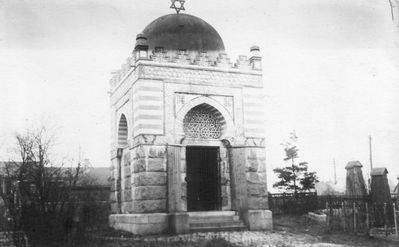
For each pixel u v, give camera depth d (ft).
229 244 58.18
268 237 67.41
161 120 78.64
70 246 48.42
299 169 133.80
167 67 80.64
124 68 89.66
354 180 88.28
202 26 89.45
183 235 70.79
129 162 87.10
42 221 45.96
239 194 81.20
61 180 49.11
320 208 103.55
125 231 77.51
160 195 76.38
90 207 52.85
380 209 67.97
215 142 83.25
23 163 46.34
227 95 83.97
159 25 88.17
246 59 86.38
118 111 94.58
